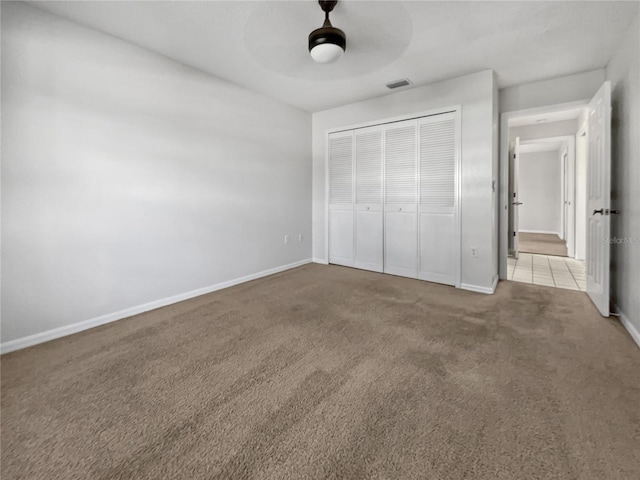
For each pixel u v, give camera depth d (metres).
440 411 1.42
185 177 3.02
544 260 4.89
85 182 2.35
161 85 2.78
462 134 3.28
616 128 2.65
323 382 1.66
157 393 1.58
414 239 3.76
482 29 2.34
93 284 2.43
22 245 2.08
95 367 1.83
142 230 2.72
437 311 2.70
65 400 1.53
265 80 3.34
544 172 8.45
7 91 1.98
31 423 1.37
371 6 2.06
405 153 3.73
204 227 3.22
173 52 2.72
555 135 5.07
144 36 2.46
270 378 1.71
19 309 2.08
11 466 1.15
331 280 3.74
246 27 2.32
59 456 1.19
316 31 2.09
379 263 4.11
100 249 2.46
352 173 4.25
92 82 2.36
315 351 2.01
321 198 4.62
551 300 2.97
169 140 2.87
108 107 2.45
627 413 1.39
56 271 2.23
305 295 3.17
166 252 2.90
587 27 2.33
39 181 2.14
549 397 1.51
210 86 3.18
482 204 3.20
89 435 1.30
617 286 2.59
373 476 1.09
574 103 3.18
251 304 2.92
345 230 4.41
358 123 4.11
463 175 3.30
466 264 3.35
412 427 1.32
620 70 2.53
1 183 1.99
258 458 1.17
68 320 2.30
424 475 1.09
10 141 2.01
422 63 2.92
